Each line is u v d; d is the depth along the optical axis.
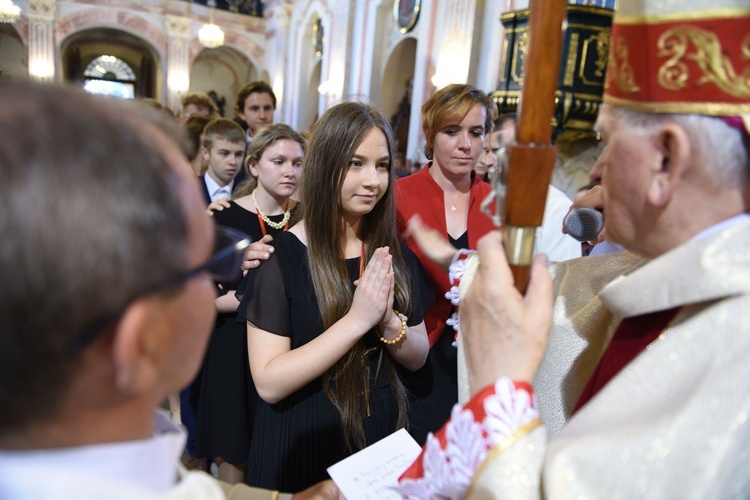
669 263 0.59
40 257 0.33
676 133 0.57
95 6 15.23
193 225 0.42
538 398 0.86
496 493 0.57
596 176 0.73
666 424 0.51
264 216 2.10
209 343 1.96
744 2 0.53
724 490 0.48
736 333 0.53
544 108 0.61
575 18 4.96
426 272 1.75
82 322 0.36
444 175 2.05
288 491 1.31
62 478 0.37
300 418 1.32
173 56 16.06
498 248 0.64
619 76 0.62
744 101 0.54
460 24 7.20
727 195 0.58
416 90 8.48
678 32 0.56
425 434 1.49
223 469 2.00
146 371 0.41
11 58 15.94
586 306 0.87
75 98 0.39
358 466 0.99
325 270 1.34
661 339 0.60
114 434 0.42
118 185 0.36
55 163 0.34
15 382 0.36
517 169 0.61
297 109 14.37
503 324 0.62
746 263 0.56
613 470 0.51
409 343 1.37
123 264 0.36
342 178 1.32
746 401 0.49
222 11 16.41
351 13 11.15
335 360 1.24
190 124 3.20
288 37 15.18
